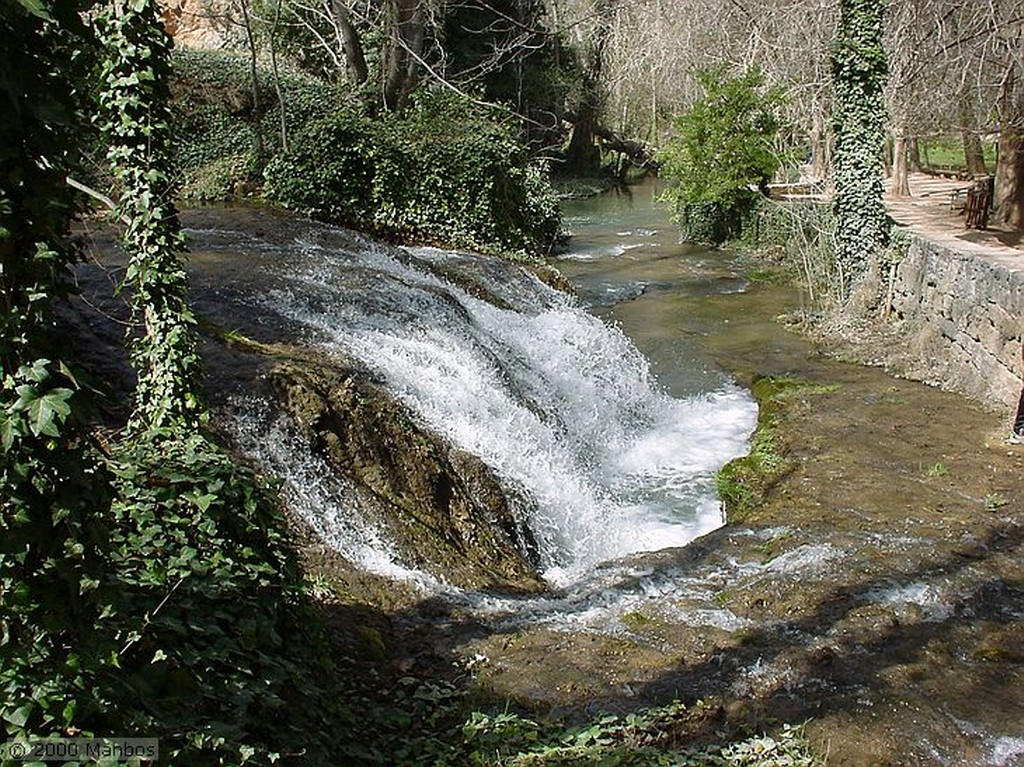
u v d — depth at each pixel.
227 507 4.82
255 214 14.80
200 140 17.70
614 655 5.90
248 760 3.56
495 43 26.09
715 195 21.72
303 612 4.94
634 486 9.91
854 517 8.01
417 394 8.57
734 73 23.42
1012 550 7.34
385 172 16.73
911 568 7.03
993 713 5.29
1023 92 17.44
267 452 6.91
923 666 5.75
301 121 18.28
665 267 20.27
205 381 7.27
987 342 11.12
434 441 8.06
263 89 18.66
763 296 17.50
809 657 5.82
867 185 15.15
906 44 18.42
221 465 5.03
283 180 16.27
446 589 6.76
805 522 7.96
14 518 2.77
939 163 38.81
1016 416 9.84
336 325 9.45
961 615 6.40
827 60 19.86
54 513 2.85
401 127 17.73
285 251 12.03
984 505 8.20
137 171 6.21
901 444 9.80
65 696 2.96
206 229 13.07
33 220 2.74
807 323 15.20
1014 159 19.67
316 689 4.48
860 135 15.19
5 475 2.75
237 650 4.09
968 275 11.68
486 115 20.59
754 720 5.20
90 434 3.08
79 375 2.89
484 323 11.64
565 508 8.83
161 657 3.63
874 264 15.05
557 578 7.90
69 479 2.92
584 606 6.66
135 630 3.59
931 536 7.60
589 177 36.66
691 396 12.34
